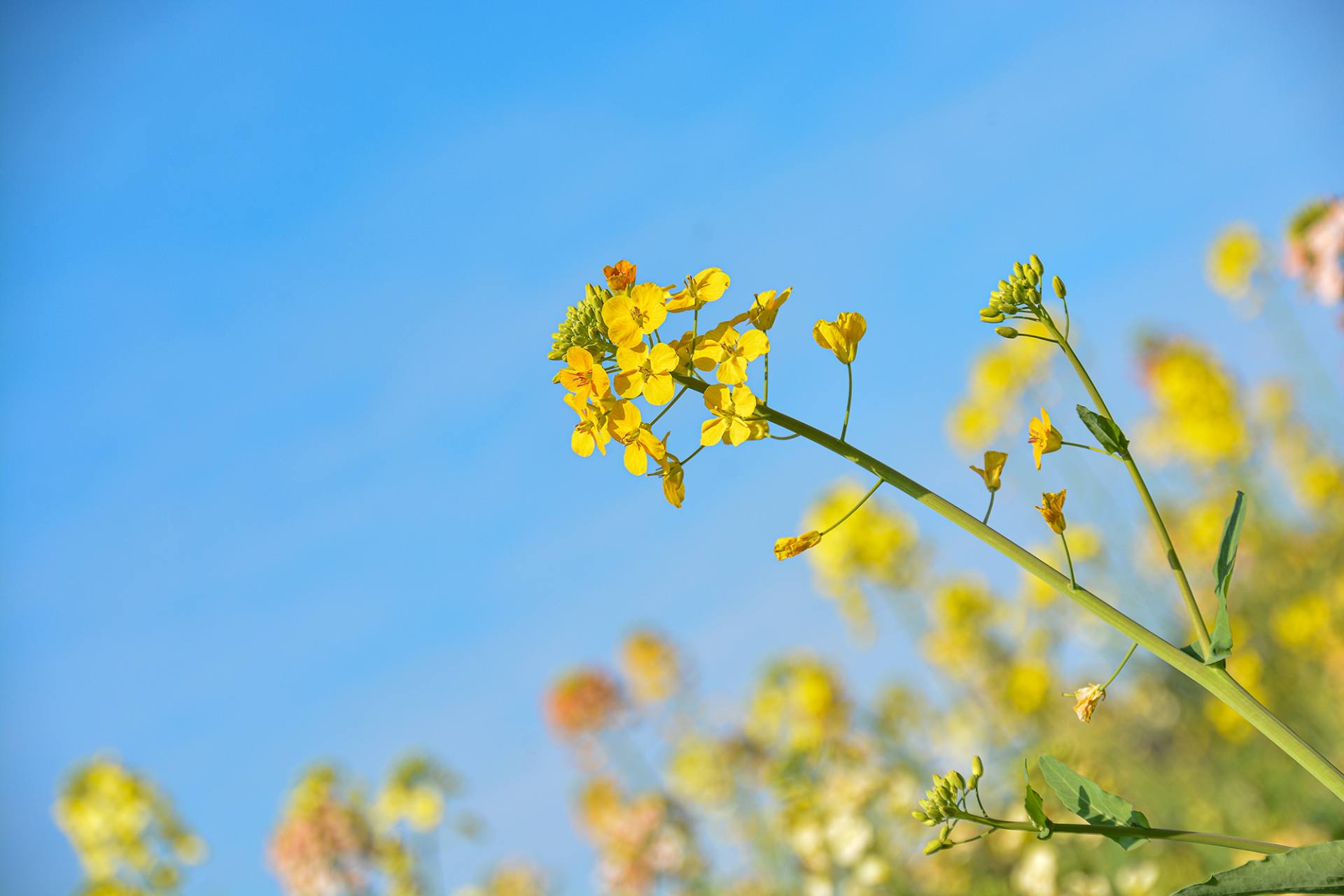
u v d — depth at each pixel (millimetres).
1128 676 8430
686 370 2113
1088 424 1912
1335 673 7148
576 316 2316
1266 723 1724
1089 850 5879
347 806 8695
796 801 6746
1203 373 9859
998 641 9016
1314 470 9383
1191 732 7508
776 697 8266
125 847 8273
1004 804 6355
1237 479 9641
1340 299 5207
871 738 7664
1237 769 6727
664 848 8305
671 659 9672
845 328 2109
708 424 2076
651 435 2088
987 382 9516
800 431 2059
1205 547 9141
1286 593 8609
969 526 1984
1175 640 8477
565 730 9555
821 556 9570
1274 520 9359
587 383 2135
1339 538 8711
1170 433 10000
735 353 2064
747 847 8016
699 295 2111
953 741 8289
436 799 8648
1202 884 1632
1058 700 8414
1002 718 8352
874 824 6562
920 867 6348
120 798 8375
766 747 8156
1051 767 2010
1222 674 1771
